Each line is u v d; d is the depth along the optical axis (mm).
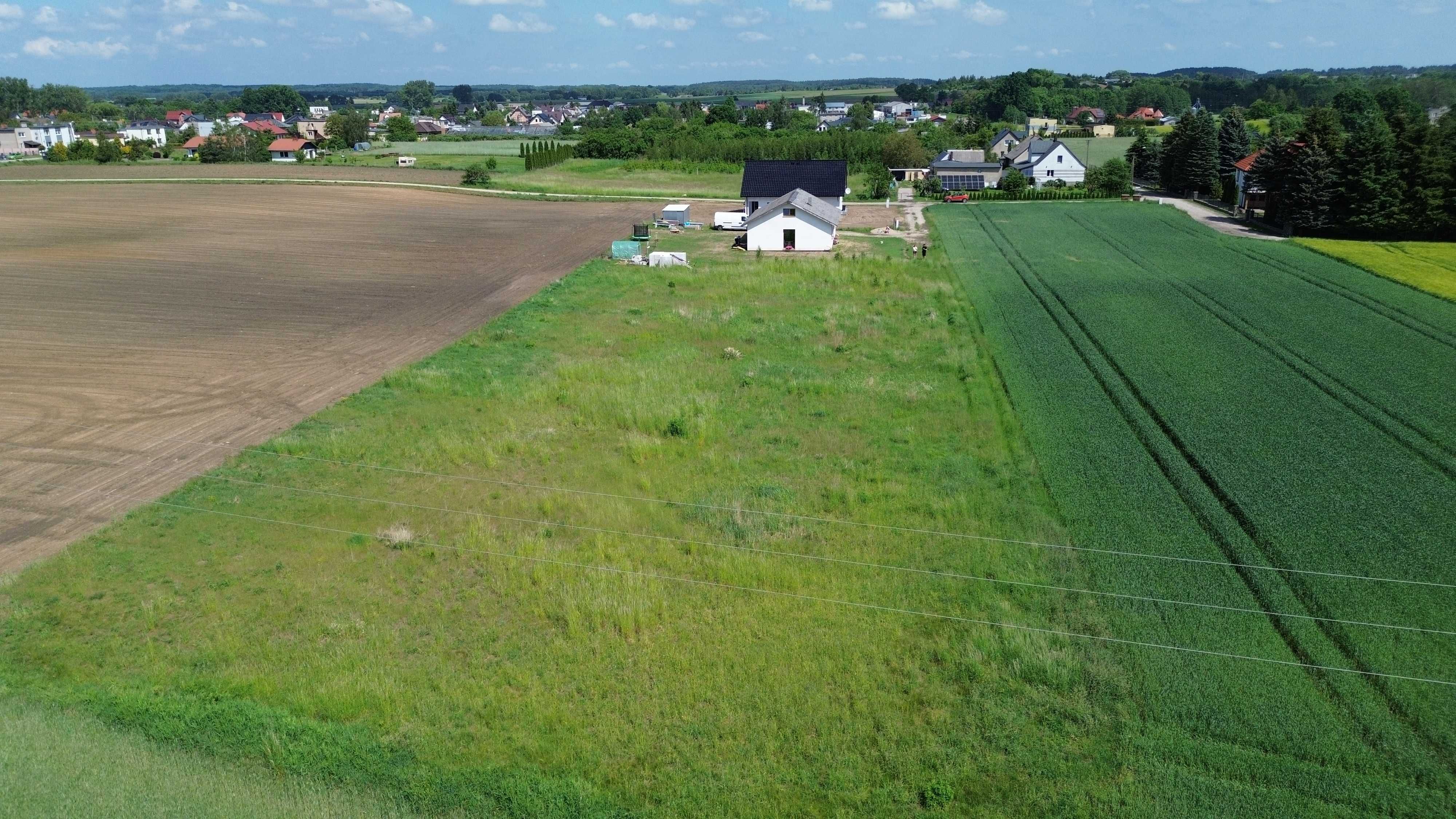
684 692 17328
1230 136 91312
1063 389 33000
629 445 28078
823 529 23156
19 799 14375
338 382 33250
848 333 40656
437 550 21969
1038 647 18188
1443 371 34188
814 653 18438
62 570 20609
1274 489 24422
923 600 20156
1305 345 37719
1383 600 19344
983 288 49250
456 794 14859
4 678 17203
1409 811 14211
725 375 34844
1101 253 59250
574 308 44281
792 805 14836
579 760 15742
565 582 20781
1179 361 35844
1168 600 19734
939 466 26797
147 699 16594
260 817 14273
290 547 22000
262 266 53188
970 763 15586
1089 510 23781
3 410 30047
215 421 29391
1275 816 14219
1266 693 16781
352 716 16688
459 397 31859
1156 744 15680
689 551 22172
